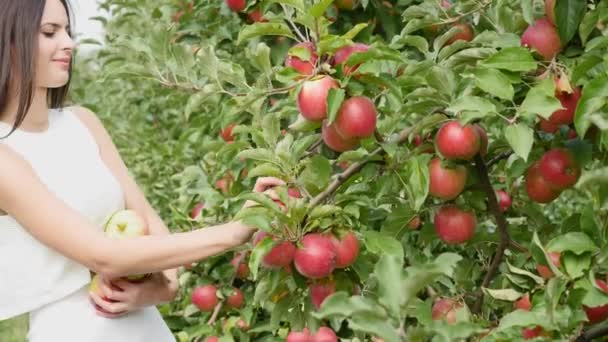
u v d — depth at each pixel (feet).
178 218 9.37
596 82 5.35
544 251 5.14
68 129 6.66
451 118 6.28
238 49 11.35
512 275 5.88
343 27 9.95
